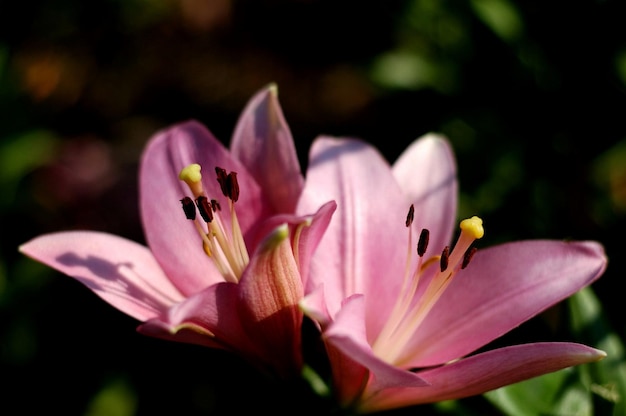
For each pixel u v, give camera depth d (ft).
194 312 1.91
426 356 2.02
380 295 2.04
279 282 1.92
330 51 4.03
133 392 2.73
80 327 2.78
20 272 2.75
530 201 2.69
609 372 2.11
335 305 2.00
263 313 1.94
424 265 2.01
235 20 4.17
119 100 3.99
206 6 4.15
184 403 2.71
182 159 2.06
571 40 2.58
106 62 4.01
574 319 2.13
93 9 3.85
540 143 2.69
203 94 4.07
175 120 4.00
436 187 2.11
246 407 2.46
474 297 2.02
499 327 1.99
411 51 2.98
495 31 2.62
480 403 2.12
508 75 2.72
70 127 3.88
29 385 2.73
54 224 3.02
